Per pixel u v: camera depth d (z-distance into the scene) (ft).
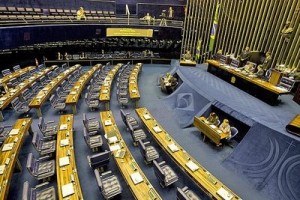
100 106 41.14
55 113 37.88
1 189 18.71
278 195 22.24
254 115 29.09
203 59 66.69
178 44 73.41
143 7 76.74
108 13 74.08
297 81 37.35
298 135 23.80
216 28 56.59
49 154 26.40
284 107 32.63
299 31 40.29
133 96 39.73
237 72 38.78
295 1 40.32
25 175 24.22
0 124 33.76
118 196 22.04
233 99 34.50
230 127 29.76
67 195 18.21
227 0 53.72
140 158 27.58
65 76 48.39
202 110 34.65
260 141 25.88
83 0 69.87
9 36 45.19
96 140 27.71
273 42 45.37
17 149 23.88
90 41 66.74
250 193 22.93
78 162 26.48
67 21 59.72
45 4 63.36
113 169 25.55
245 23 50.31
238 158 26.48
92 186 23.21
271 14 44.45
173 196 22.26
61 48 64.18
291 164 22.74
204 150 29.45
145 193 18.78
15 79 45.93
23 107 35.76
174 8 76.59
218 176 25.04
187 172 21.67
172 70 56.70
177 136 32.53
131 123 33.09
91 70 54.24
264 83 34.06
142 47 73.05
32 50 60.03
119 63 66.59
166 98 44.01
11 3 57.21
